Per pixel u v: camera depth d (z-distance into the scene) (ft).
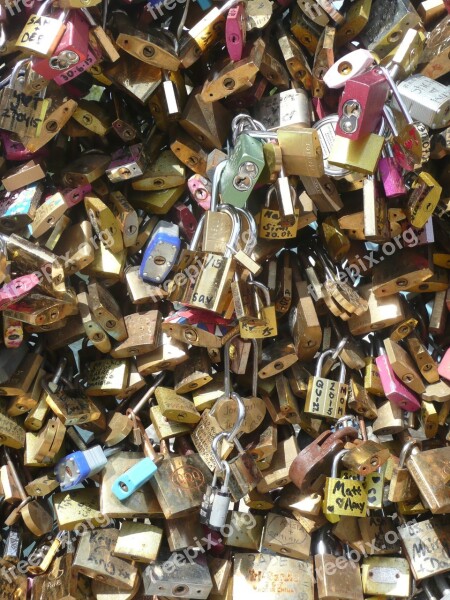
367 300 2.47
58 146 2.42
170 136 2.42
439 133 2.31
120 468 2.45
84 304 2.34
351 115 2.06
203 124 2.32
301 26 2.33
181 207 2.46
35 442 2.43
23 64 2.13
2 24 2.22
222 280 2.19
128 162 2.29
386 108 2.15
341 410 2.46
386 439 2.70
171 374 2.55
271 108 2.37
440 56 2.30
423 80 2.23
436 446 2.65
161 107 2.36
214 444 2.34
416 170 2.22
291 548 2.51
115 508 2.39
